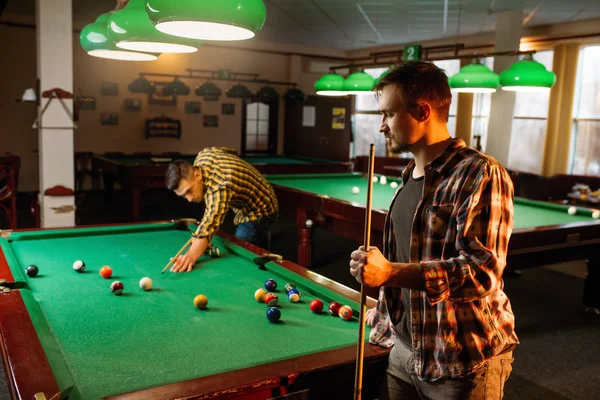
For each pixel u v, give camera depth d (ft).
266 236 11.87
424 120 4.42
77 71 30.07
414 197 4.67
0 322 5.37
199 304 6.31
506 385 9.63
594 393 9.42
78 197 17.38
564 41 24.16
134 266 8.26
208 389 4.21
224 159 9.91
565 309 13.82
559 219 12.58
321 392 4.78
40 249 9.21
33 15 28.53
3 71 28.35
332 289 6.80
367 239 4.10
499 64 22.41
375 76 35.32
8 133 28.89
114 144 31.73
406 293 4.72
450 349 4.33
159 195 30.60
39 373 4.27
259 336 5.51
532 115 26.63
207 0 4.90
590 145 24.63
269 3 21.86
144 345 5.24
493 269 3.96
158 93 32.48
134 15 6.33
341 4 21.17
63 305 6.40
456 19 23.44
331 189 17.17
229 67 34.32
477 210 4.09
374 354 5.02
